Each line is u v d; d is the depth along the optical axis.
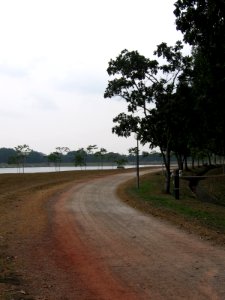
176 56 30.59
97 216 17.62
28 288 7.57
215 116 25.94
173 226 15.15
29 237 12.62
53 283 7.93
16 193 28.11
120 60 31.39
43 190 31.00
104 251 10.81
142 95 31.95
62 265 9.33
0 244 11.47
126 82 31.69
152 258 10.00
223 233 13.56
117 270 8.90
